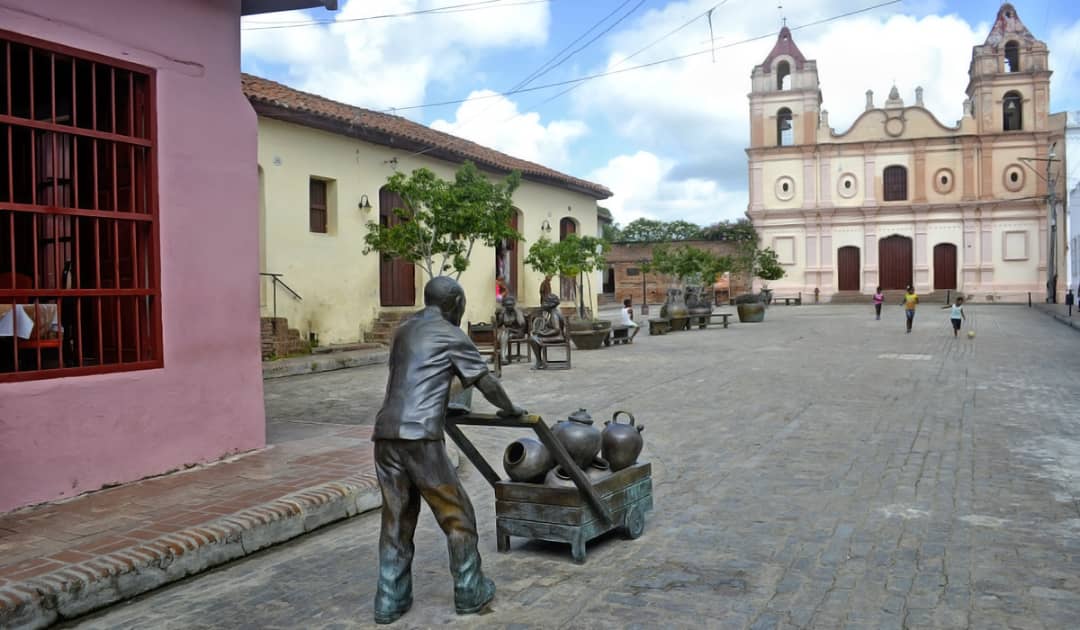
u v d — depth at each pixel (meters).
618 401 11.08
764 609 4.04
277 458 7.17
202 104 7.07
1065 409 9.80
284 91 18.36
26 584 4.20
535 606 4.18
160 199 6.69
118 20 6.39
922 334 23.14
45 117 6.84
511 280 25.91
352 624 4.09
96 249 6.33
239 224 7.39
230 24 7.36
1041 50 46.28
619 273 54.22
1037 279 46.69
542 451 4.98
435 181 16.81
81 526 5.23
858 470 6.87
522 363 16.50
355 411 10.43
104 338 6.57
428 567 4.89
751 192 51.88
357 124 18.33
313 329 17.69
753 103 51.66
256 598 4.50
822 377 13.26
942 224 48.34
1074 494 6.00
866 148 49.47
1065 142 46.59
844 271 50.44
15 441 5.62
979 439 8.07
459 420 4.56
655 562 4.77
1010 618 3.85
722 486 6.49
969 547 4.86
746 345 20.11
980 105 47.47
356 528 5.83
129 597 4.53
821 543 5.02
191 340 6.91
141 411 6.46
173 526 5.18
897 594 4.17
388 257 18.44
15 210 5.80
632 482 5.21
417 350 4.11
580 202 29.50
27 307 5.94
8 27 5.67
